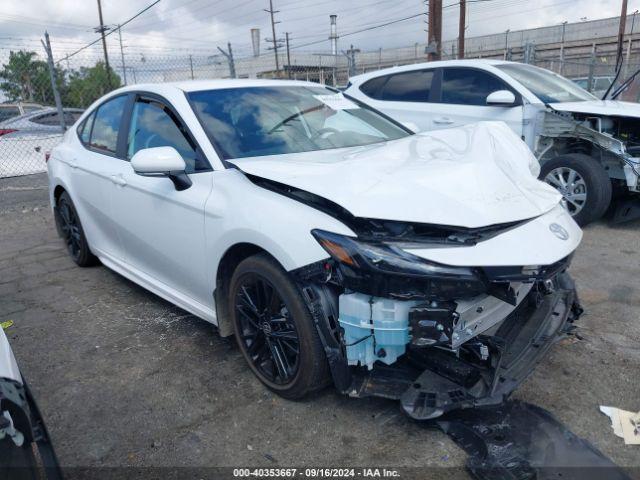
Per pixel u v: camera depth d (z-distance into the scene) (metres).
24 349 3.35
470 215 2.24
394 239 2.18
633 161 5.40
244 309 2.80
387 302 2.18
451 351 2.37
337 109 3.72
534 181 2.83
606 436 2.36
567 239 2.41
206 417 2.60
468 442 2.28
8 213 7.38
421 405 2.22
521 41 37.22
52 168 4.75
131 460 2.32
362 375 2.45
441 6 13.83
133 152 3.61
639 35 32.84
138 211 3.45
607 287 4.07
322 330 2.35
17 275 4.75
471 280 2.11
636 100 9.20
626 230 5.65
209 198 2.84
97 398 2.79
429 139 3.00
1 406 1.47
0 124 11.34
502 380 2.32
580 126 5.57
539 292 2.85
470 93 6.59
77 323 3.71
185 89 3.39
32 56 11.06
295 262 2.34
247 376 2.95
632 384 2.75
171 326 3.61
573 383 2.76
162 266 3.42
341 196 2.31
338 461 2.26
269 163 2.73
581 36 35.88
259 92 3.55
